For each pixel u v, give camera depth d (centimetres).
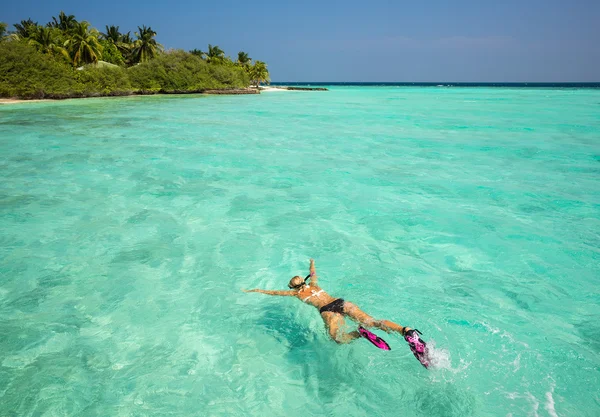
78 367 379
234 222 764
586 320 447
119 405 334
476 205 848
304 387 355
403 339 415
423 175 1099
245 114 2939
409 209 828
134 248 648
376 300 489
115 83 5191
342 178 1074
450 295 502
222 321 457
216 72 6931
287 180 1056
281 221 769
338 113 3050
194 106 3756
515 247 643
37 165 1205
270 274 565
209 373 374
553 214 789
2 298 500
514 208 827
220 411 329
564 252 622
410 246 653
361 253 629
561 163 1226
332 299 447
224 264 595
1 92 3997
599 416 311
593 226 725
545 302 484
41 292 515
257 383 361
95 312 472
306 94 7825
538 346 400
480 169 1162
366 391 347
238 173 1129
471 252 628
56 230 717
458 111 3169
